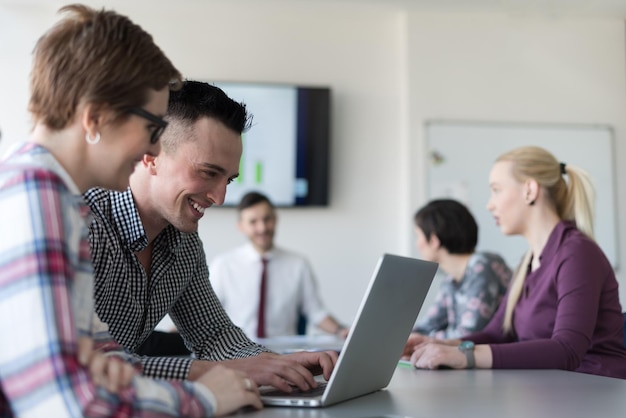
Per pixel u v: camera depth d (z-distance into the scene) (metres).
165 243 1.64
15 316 0.82
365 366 1.21
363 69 4.71
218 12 4.61
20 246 0.84
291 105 4.61
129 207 1.51
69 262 0.86
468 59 4.64
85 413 0.81
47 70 0.97
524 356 1.76
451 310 3.07
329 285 4.61
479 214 4.58
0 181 0.88
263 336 3.98
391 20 4.74
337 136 4.68
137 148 1.01
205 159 1.47
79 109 0.97
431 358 1.74
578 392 1.30
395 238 4.66
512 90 4.61
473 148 4.61
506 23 4.62
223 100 1.49
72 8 1.01
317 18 4.70
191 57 4.58
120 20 1.01
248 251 4.09
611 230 3.99
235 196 4.55
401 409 1.11
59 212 0.86
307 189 4.59
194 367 1.27
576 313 1.87
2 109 4.38
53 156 0.96
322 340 3.22
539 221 2.16
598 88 4.25
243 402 1.03
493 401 1.20
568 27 4.39
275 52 4.65
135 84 0.99
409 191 4.58
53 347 0.82
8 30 4.41
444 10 4.61
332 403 1.14
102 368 0.87
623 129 4.25
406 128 4.61
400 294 1.23
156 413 0.88
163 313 1.68
